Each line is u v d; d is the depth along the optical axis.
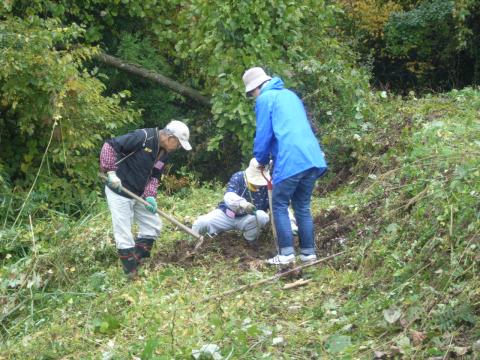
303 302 6.22
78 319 6.50
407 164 7.99
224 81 11.66
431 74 19.20
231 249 7.74
